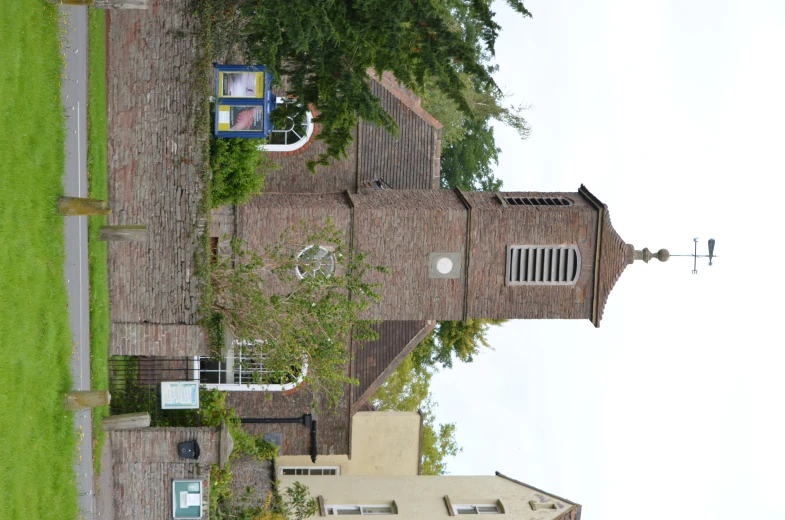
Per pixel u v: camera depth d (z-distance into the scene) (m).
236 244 24.03
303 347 23.23
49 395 19.42
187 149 22.70
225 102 23.03
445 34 20.62
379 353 33.25
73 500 20.06
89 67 21.73
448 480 31.09
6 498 17.59
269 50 20.41
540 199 28.17
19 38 18.98
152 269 22.94
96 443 21.38
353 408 33.22
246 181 24.52
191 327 23.06
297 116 22.20
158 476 22.50
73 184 20.92
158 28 22.38
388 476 31.62
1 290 17.80
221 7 22.22
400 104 32.19
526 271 27.56
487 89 21.19
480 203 27.75
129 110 22.58
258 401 32.44
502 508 29.31
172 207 22.86
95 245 21.95
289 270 26.78
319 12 19.78
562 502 29.78
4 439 17.66
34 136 19.19
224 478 23.02
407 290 27.39
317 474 34.28
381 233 27.11
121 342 22.94
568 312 27.98
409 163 32.31
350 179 31.69
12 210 18.25
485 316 27.75
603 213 27.52
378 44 20.84
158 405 23.70
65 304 20.20
